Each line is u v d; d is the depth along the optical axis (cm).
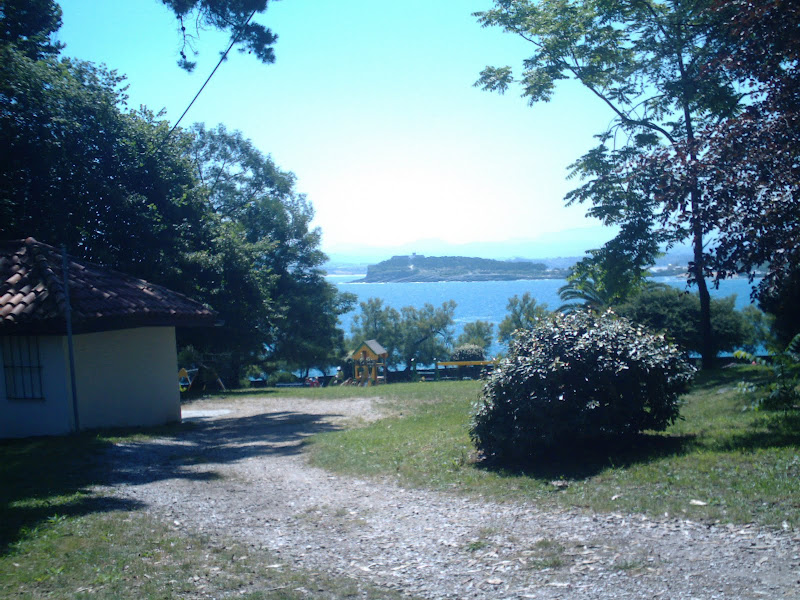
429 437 1143
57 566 535
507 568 496
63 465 967
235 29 1980
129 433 1320
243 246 2484
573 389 847
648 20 1922
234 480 898
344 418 1617
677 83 1806
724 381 1652
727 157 858
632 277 2045
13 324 1238
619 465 786
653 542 517
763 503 572
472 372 3869
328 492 816
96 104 1994
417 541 589
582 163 2019
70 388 1299
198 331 2456
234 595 471
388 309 7644
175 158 2211
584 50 1991
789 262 808
